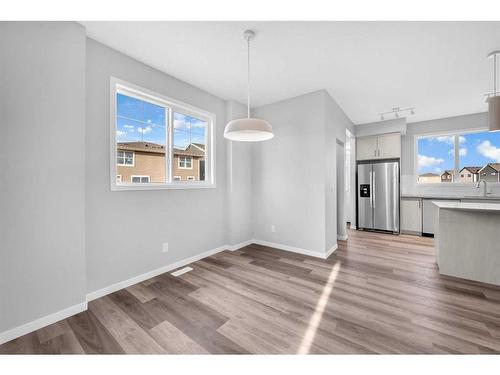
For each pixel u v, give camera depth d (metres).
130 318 1.89
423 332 1.69
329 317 1.90
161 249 2.83
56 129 1.83
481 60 2.60
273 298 2.21
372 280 2.61
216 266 3.06
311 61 2.62
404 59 2.58
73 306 1.93
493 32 2.10
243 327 1.77
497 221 2.50
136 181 2.70
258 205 4.16
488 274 2.53
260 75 2.96
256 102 3.92
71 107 1.91
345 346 1.55
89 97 2.16
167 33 2.12
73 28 1.92
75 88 1.93
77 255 1.96
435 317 1.88
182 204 3.09
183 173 3.23
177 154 3.12
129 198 2.49
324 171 3.40
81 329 1.75
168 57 2.52
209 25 2.02
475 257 2.59
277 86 3.29
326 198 3.47
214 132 3.59
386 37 2.19
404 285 2.48
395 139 5.01
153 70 2.73
